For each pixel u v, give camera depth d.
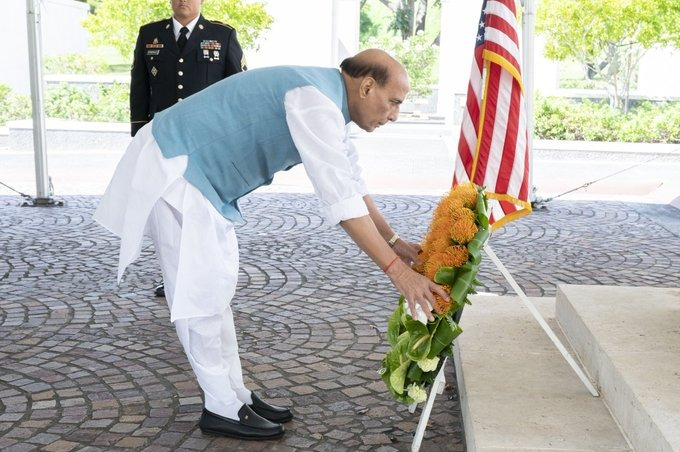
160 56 5.22
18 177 10.23
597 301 3.88
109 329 4.50
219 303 2.98
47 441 3.16
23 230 7.11
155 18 14.09
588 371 3.48
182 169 2.90
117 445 3.14
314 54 14.15
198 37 5.22
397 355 2.95
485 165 3.63
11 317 4.69
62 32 17.62
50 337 4.36
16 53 16.58
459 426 3.36
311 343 4.30
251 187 3.06
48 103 15.05
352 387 3.73
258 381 3.78
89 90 15.30
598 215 8.06
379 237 2.73
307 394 3.64
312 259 6.16
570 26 13.10
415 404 3.31
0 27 16.38
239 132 2.91
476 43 3.73
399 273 2.70
